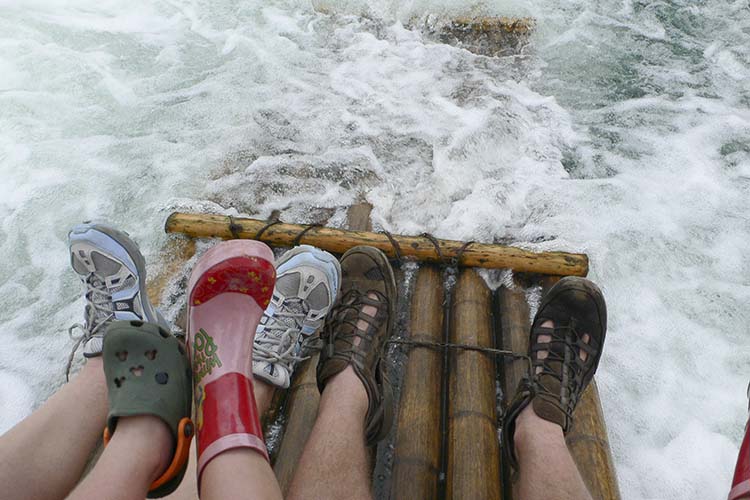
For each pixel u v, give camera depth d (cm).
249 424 124
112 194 262
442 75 320
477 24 347
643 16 367
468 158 272
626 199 262
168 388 129
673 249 244
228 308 138
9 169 275
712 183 271
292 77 322
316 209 250
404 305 214
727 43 349
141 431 122
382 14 362
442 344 194
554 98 311
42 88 319
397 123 289
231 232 228
